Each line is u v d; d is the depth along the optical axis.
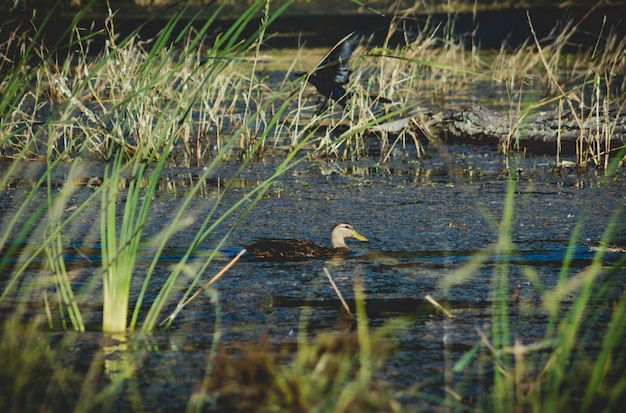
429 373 12.77
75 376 12.68
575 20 65.75
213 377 12.09
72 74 44.12
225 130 34.41
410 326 14.62
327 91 31.64
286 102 14.05
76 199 23.86
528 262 18.08
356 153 30.27
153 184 14.05
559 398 11.93
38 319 14.90
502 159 29.44
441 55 47.53
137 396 12.02
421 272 17.50
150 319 14.81
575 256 18.42
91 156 30.03
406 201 23.61
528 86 42.94
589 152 29.03
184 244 19.58
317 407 11.18
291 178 26.72
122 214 22.25
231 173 27.55
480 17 69.56
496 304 15.68
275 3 81.88
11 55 43.97
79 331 14.43
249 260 18.45
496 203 23.20
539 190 24.75
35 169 27.92
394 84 34.91
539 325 14.66
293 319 14.90
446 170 27.84
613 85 41.25
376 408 11.20
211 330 14.45
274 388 11.46
